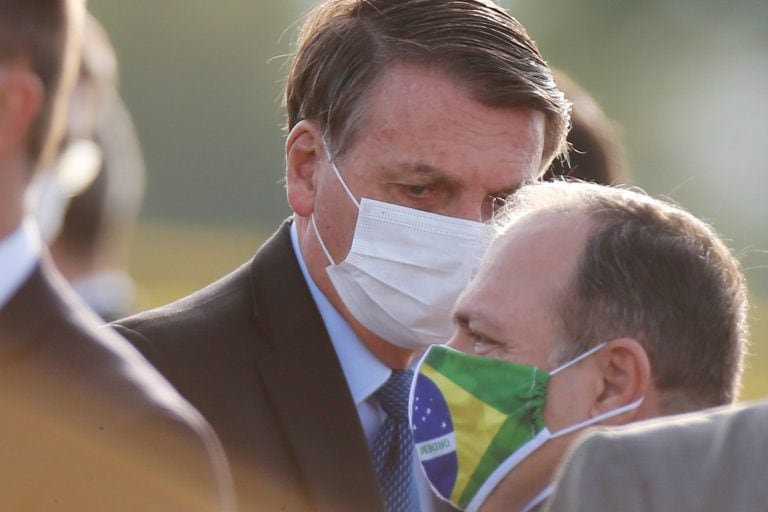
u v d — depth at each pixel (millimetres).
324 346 8008
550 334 6625
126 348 5625
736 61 90188
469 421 6797
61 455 5223
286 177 8586
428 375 6957
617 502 4531
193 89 88188
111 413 5273
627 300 6508
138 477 5246
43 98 5441
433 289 8102
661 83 89500
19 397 5270
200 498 5340
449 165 8039
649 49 91188
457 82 8039
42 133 5465
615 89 89625
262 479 7613
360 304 8172
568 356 6590
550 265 6664
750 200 75750
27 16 5383
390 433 8195
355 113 8141
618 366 6520
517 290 6715
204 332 7887
